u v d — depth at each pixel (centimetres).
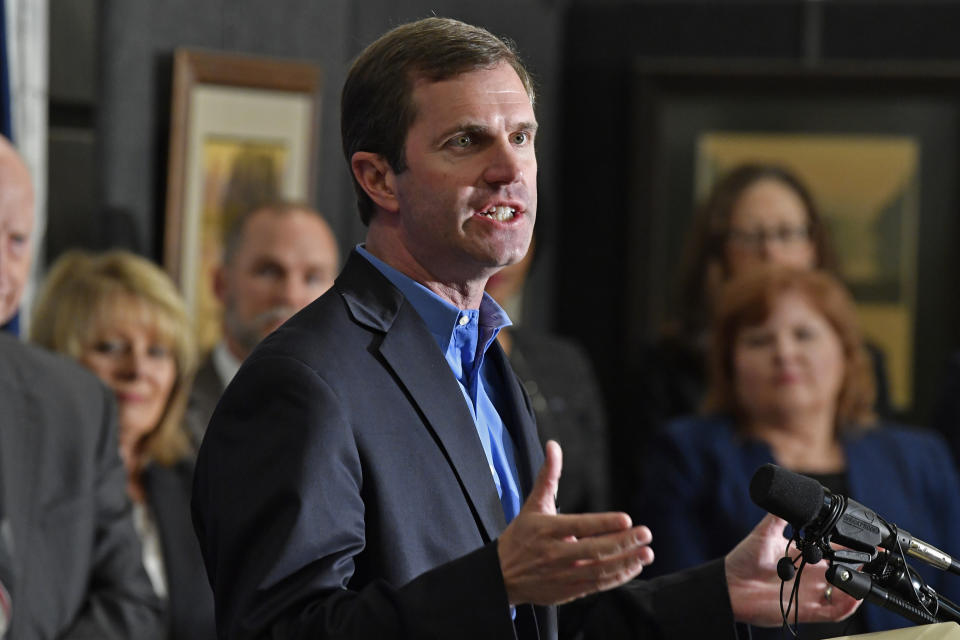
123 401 912
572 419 1098
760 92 1695
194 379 1025
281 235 1039
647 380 1279
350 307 456
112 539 757
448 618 373
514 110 448
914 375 1675
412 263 471
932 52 1692
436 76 447
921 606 441
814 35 1705
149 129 1210
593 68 1744
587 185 1745
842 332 898
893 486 869
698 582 506
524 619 442
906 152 1680
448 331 471
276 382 424
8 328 981
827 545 432
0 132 966
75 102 1133
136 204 1195
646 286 1694
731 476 872
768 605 498
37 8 1041
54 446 743
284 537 399
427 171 445
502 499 482
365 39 1440
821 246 1305
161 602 771
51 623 707
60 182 1112
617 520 361
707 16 1725
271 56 1323
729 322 909
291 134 1307
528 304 1669
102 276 941
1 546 695
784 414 884
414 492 432
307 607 392
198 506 451
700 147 1705
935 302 1677
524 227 451
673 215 1706
